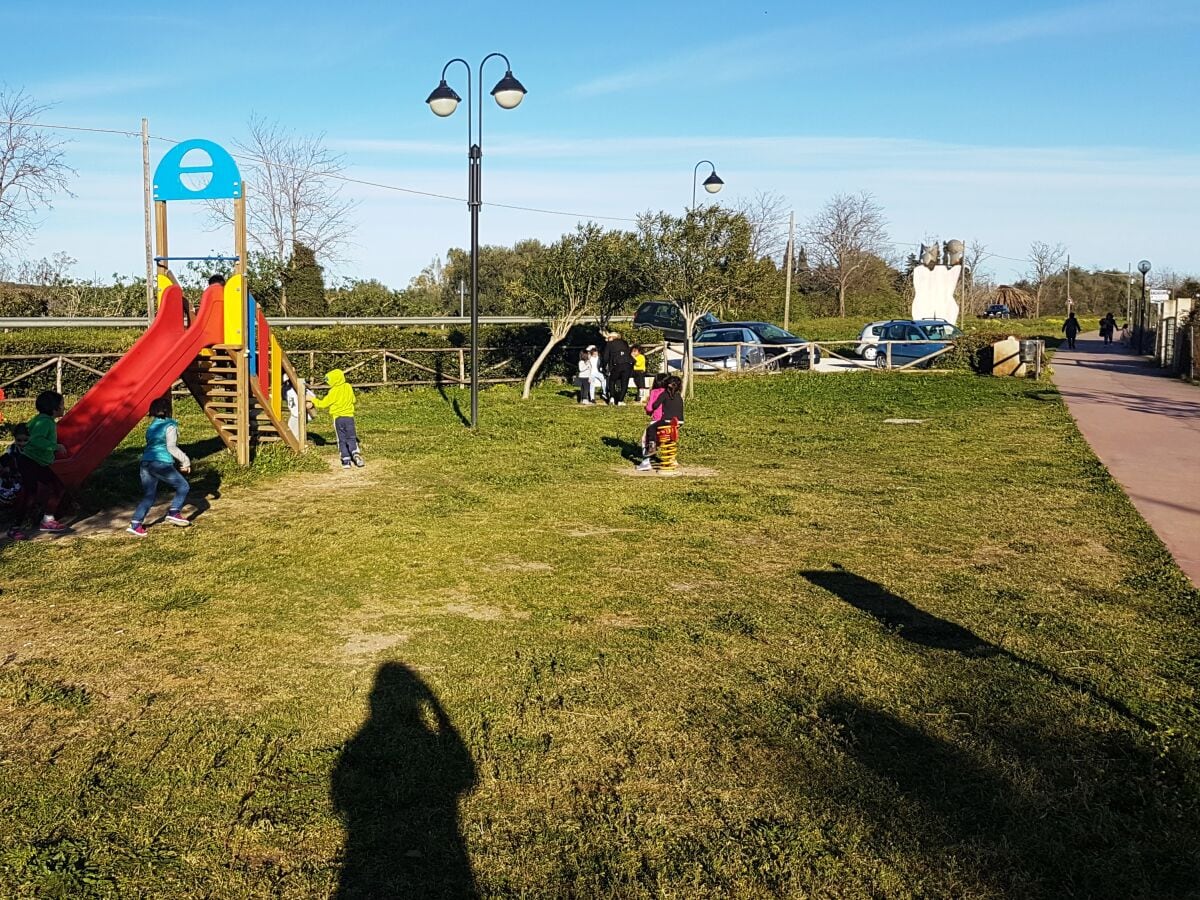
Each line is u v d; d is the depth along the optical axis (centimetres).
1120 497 1094
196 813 418
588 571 798
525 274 2256
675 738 488
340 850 392
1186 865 379
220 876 373
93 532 932
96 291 3591
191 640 634
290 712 520
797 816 416
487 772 454
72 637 639
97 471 1240
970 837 397
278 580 771
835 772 452
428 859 386
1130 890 363
